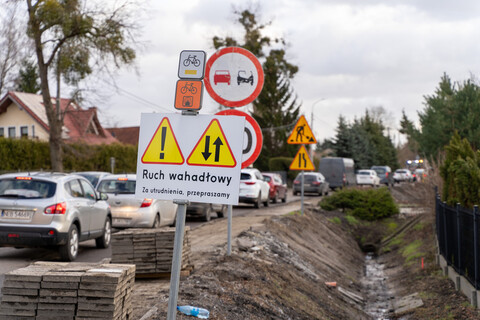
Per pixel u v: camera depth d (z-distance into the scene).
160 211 15.85
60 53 32.22
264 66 56.59
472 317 9.32
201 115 4.06
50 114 33.62
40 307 5.24
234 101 7.58
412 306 11.53
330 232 21.05
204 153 4.04
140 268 8.77
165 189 4.07
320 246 17.61
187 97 4.05
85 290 5.22
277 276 10.27
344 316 10.47
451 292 11.40
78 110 35.59
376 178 54.16
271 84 60.34
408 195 30.81
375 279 15.84
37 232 10.83
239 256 10.61
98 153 40.47
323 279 12.98
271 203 31.78
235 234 14.71
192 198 4.04
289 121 61.28
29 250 13.00
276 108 61.03
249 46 53.41
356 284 14.70
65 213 11.15
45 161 35.25
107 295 5.21
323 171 48.62
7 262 11.32
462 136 21.80
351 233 23.61
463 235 11.17
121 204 15.17
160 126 4.11
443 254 13.98
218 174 4.01
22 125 47.78
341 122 71.50
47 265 5.73
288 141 16.88
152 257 8.76
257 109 61.44
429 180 19.92
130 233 8.80
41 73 33.06
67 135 48.16
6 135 48.38
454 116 22.38
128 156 43.19
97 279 5.23
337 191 26.03
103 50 31.73
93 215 12.73
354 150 70.38
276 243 14.12
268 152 60.81
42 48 31.78
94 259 11.93
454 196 12.84
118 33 31.48
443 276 12.98
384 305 12.59
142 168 4.12
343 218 24.55
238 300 7.76
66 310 5.22
